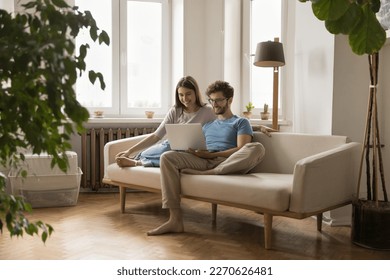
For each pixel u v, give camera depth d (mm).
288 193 2260
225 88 2996
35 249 2316
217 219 3094
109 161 3371
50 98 607
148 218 3109
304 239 2582
